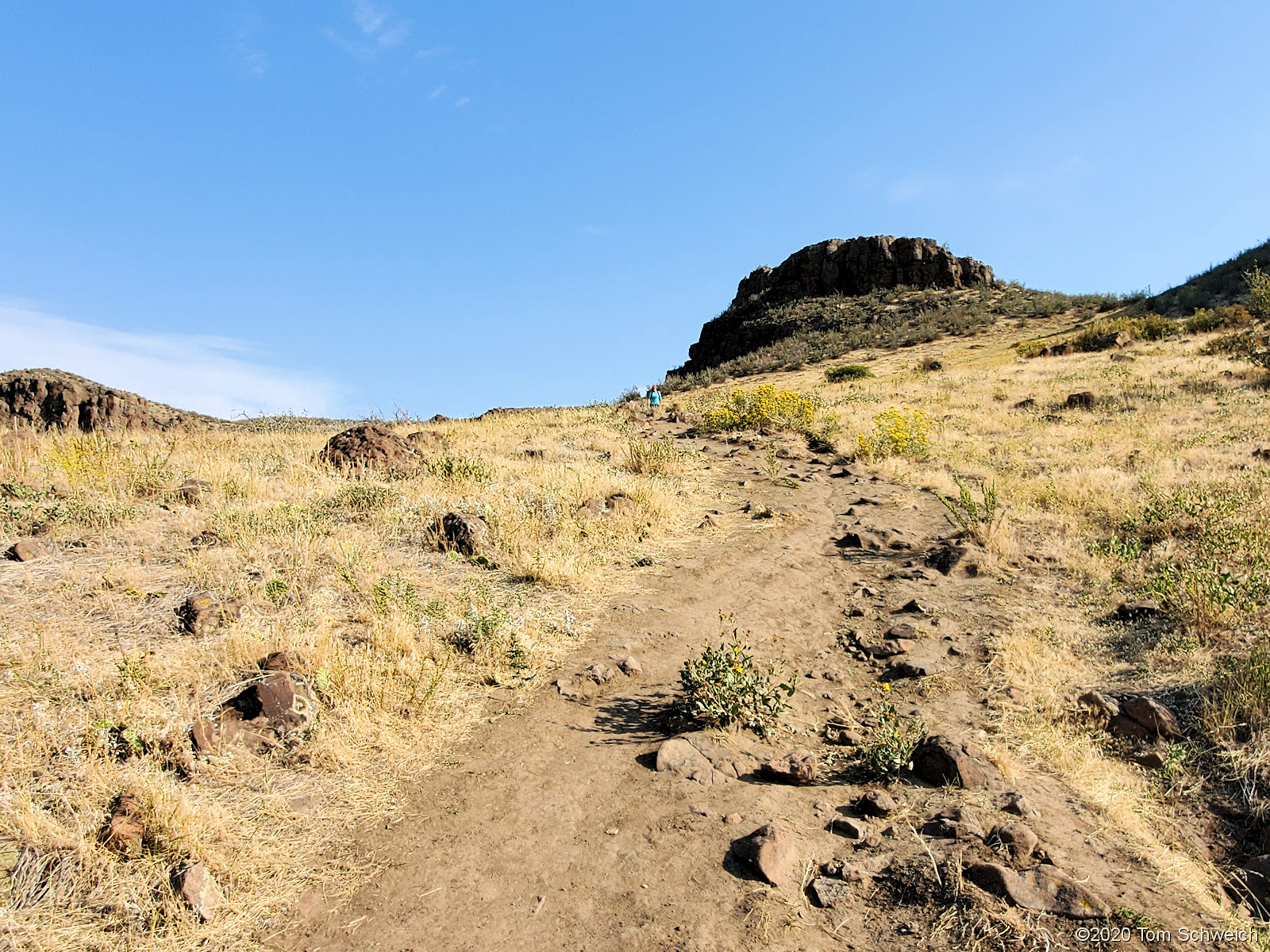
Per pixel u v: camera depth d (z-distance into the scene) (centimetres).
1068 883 346
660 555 864
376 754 454
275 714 446
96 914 317
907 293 6125
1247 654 542
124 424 1377
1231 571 695
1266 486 944
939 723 515
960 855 370
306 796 411
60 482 854
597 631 650
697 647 634
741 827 404
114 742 410
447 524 793
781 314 6262
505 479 1076
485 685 546
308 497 899
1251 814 407
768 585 786
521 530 818
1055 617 675
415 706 497
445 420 2172
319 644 524
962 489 983
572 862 378
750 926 335
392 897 352
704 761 462
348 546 706
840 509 1111
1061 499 1040
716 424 1902
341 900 349
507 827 403
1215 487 945
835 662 623
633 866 374
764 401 1919
